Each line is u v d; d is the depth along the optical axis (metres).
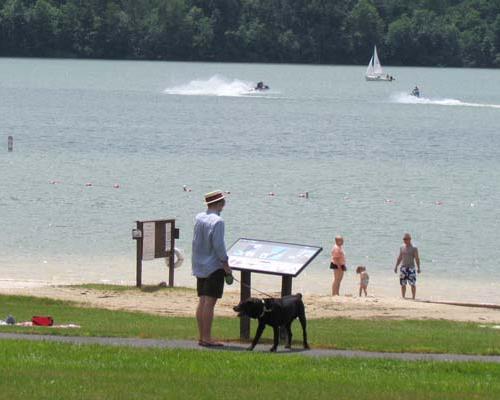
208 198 47.62
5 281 80.69
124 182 150.62
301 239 109.94
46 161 175.12
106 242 103.88
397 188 154.00
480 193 150.62
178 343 48.78
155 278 85.88
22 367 40.34
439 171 178.00
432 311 70.75
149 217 120.44
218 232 46.97
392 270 94.12
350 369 42.72
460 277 92.31
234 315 64.38
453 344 52.50
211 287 47.59
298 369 42.22
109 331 52.47
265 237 110.81
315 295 77.81
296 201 137.38
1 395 35.94
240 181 156.50
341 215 126.69
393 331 58.22
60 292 72.81
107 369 40.56
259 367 42.22
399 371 42.69
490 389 39.53
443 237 113.31
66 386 37.44
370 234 113.88
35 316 59.16
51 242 103.25
